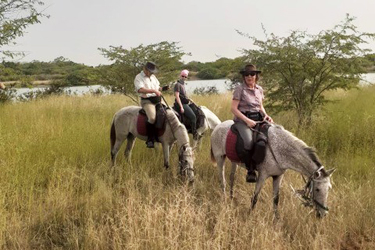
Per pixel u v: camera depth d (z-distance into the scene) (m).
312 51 10.27
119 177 7.25
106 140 9.27
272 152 5.45
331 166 7.89
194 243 4.63
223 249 4.89
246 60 10.84
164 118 7.56
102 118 12.16
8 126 9.88
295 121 10.50
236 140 5.80
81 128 9.84
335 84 10.57
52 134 8.93
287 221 5.63
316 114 10.63
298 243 5.06
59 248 5.11
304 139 9.02
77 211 6.00
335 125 9.70
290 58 10.12
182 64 15.21
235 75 12.49
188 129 9.32
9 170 6.54
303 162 5.18
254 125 5.63
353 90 15.49
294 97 10.78
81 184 6.92
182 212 5.17
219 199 6.35
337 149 8.92
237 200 6.35
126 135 8.23
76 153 8.27
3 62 15.79
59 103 15.52
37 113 12.75
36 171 7.07
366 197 6.17
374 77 16.47
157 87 8.22
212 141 6.56
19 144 7.92
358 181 7.09
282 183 6.58
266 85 11.23
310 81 10.75
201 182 7.05
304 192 5.16
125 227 5.14
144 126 7.78
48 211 5.95
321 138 9.16
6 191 6.02
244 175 7.27
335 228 5.34
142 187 6.81
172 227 4.87
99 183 6.87
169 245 4.68
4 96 17.50
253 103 5.82
